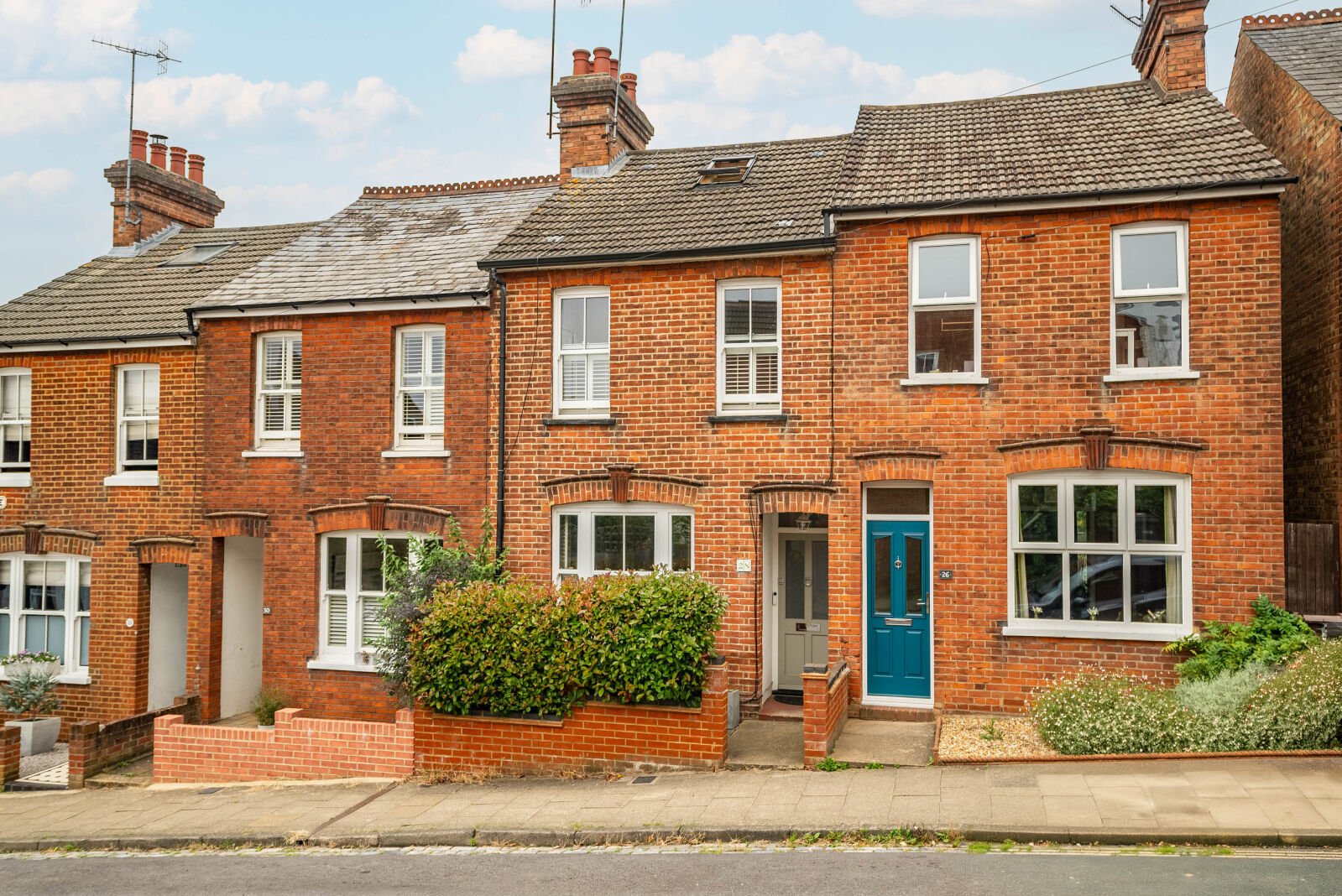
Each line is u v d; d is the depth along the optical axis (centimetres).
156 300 1691
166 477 1556
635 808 945
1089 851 772
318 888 810
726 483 1291
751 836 858
